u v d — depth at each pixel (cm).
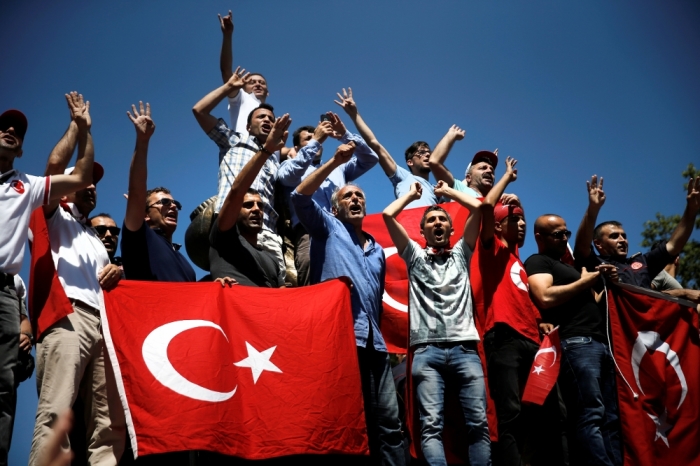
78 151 697
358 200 786
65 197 725
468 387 712
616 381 786
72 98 711
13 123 673
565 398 772
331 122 929
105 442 669
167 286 703
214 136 897
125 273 735
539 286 791
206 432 655
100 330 684
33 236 674
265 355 697
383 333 863
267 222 846
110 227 798
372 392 729
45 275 663
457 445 759
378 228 905
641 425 773
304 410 684
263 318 710
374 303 759
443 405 712
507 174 802
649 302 812
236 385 681
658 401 786
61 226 699
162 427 649
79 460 704
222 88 905
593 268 840
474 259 823
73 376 646
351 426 691
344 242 766
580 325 780
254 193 783
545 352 753
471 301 750
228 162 874
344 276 738
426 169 989
